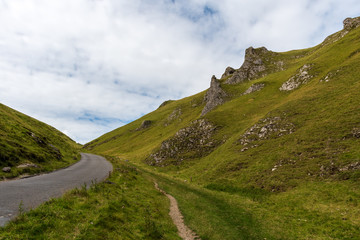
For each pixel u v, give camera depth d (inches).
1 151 1079.6
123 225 533.3
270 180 1283.2
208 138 2847.0
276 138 1818.4
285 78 3757.4
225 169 1700.3
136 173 1854.1
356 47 2753.4
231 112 3331.7
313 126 1631.4
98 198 673.0
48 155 1616.6
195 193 1369.3
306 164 1262.3
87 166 1752.0
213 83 5157.5
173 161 2721.5
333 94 1967.3
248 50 6373.0
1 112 1940.2
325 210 849.5
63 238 374.9
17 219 393.7
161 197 1123.9
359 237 637.9
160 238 560.7
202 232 698.2
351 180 970.1
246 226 789.9
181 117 5723.4
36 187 763.4
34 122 3075.8
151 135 5949.8
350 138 1272.1
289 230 746.8
